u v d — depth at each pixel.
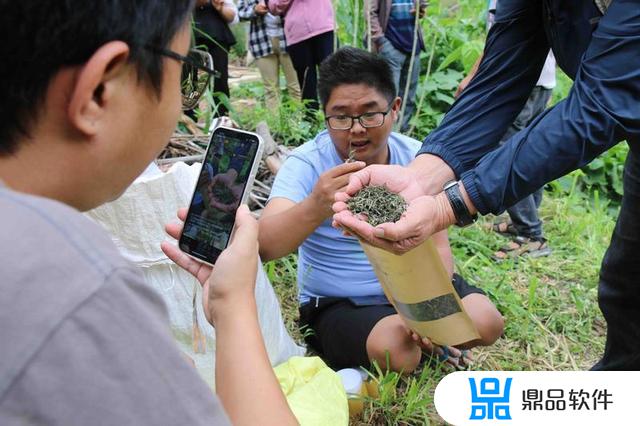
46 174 0.70
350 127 2.16
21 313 0.55
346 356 2.27
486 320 2.27
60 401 0.55
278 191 2.23
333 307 2.36
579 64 1.68
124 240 1.87
